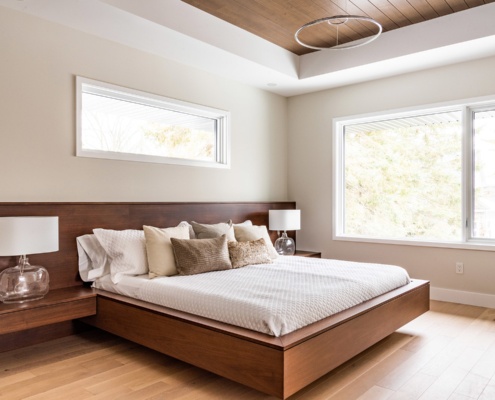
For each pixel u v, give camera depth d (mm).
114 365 2719
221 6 3562
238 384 2449
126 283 3080
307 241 5484
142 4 3172
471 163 4312
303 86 5113
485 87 4121
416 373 2584
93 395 2301
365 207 5148
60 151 3330
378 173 5043
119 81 3703
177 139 4379
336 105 5195
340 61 4496
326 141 5289
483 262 4160
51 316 2832
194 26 3562
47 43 3248
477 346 3055
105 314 3051
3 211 2918
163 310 2662
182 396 2293
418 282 3561
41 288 2902
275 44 4473
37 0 2908
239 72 4535
